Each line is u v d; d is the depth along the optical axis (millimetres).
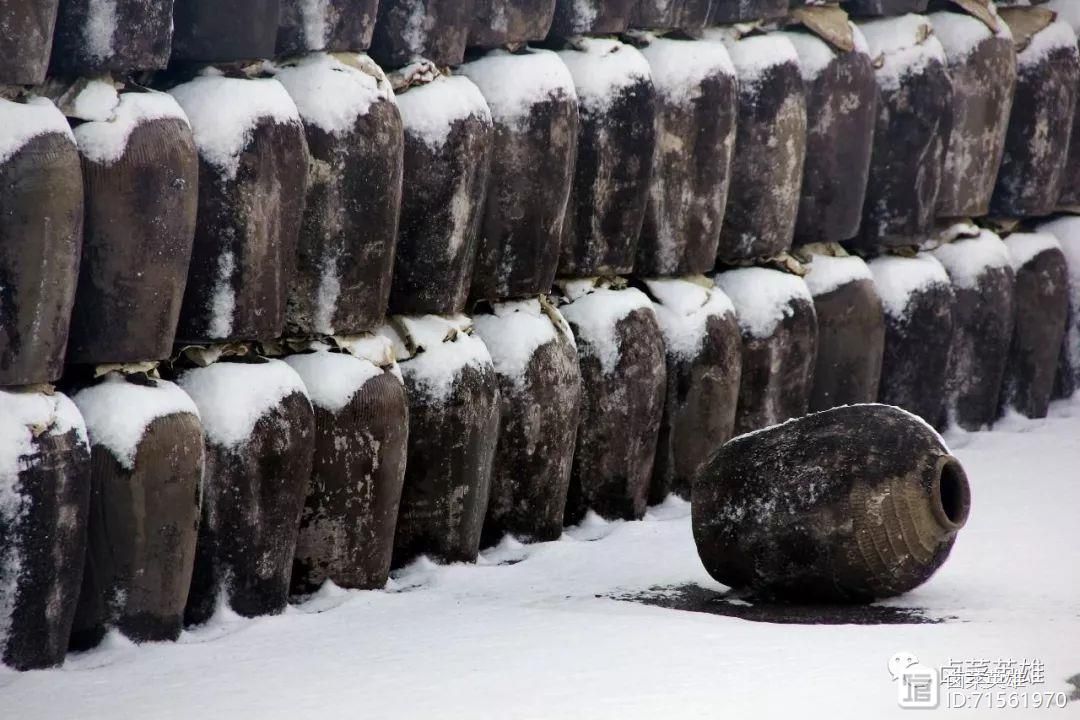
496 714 17859
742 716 17484
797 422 25188
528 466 28719
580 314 30078
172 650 21938
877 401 36625
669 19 30922
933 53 35750
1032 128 39438
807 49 33812
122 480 21656
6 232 19969
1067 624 21875
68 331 21188
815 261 34688
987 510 30062
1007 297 38438
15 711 18984
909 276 36375
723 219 32781
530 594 25578
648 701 18094
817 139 33906
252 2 23234
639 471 30672
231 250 23172
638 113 29547
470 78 28078
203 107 23078
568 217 29609
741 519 24453
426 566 27109
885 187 35938
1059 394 41562
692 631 21484
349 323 25312
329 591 25328
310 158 24547
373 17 25328
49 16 20281
